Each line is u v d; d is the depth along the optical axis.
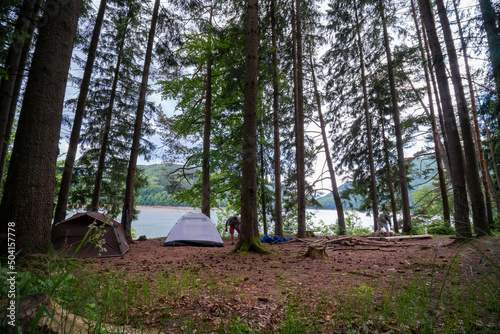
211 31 11.09
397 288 3.76
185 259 6.94
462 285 3.56
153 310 3.16
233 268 5.70
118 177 17.31
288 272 5.29
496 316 2.52
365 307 3.15
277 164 13.19
